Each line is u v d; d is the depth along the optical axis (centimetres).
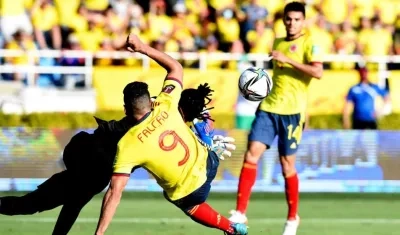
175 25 4750
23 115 4072
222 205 3284
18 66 4334
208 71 4319
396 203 3409
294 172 2573
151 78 4366
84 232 2583
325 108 4384
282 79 2573
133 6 4788
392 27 4897
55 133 3550
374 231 2703
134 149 1841
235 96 4316
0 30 4706
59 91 4347
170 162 1889
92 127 4066
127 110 1873
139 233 2602
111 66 4512
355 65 4641
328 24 4812
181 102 2041
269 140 2581
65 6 4703
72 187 2027
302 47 2562
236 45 4669
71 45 4666
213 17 4784
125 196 3491
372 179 3628
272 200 3469
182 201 1961
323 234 2639
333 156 3609
